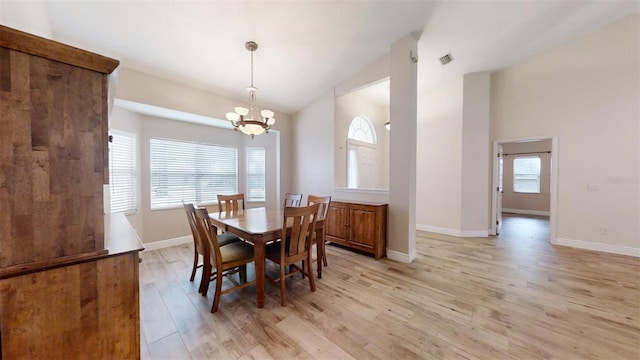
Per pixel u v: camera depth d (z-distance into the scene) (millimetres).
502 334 1747
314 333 1771
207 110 3791
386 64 3477
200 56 2992
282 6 2436
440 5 2676
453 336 1731
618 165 3475
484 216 4453
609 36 3459
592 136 3641
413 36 3150
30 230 935
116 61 1093
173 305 2146
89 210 1061
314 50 3197
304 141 4812
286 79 3789
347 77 3957
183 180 4141
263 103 4469
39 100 938
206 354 1570
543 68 4000
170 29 2510
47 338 965
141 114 3641
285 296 2215
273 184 5066
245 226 2357
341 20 2734
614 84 3467
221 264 2074
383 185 5961
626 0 2980
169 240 3932
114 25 2361
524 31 3332
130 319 1159
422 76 4418
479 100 4395
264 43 2910
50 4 2027
